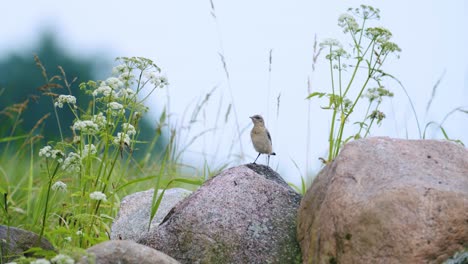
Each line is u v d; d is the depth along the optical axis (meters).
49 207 13.98
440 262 9.37
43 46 43.19
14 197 16.39
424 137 14.07
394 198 9.61
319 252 10.16
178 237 11.34
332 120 12.59
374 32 12.26
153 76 12.26
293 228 11.46
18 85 41.50
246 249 11.17
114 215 14.55
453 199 9.54
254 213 11.55
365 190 9.96
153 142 17.19
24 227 13.99
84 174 12.64
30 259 9.54
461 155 10.60
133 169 17.16
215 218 11.43
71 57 43.22
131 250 9.73
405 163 10.30
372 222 9.62
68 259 9.05
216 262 11.09
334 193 10.09
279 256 11.13
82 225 12.73
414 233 9.41
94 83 12.32
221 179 12.05
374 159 10.38
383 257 9.51
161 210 13.42
